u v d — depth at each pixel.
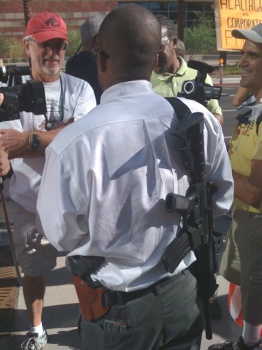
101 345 1.66
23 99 2.17
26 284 2.78
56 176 1.49
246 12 5.26
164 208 1.55
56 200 1.51
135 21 1.50
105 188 1.47
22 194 2.59
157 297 1.61
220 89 2.65
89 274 1.60
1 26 20.34
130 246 1.54
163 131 1.54
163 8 22.98
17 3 20.31
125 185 1.49
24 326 3.10
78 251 1.58
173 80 3.26
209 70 2.76
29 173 2.55
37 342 2.82
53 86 2.58
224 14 5.20
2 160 2.31
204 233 1.70
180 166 1.58
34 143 2.40
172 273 1.59
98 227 1.50
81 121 1.51
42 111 2.21
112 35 1.52
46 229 1.60
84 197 1.48
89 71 3.27
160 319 1.63
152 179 1.52
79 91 2.63
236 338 3.00
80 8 20.88
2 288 3.50
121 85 1.55
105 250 1.53
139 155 1.50
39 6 20.48
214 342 2.96
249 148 2.35
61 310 3.29
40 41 2.46
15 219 2.70
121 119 1.50
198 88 2.62
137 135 1.51
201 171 1.61
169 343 1.72
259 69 2.36
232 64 20.12
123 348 1.63
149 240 1.55
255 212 2.39
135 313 1.59
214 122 1.71
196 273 1.76
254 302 2.48
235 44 5.27
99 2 21.02
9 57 18.03
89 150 1.46
